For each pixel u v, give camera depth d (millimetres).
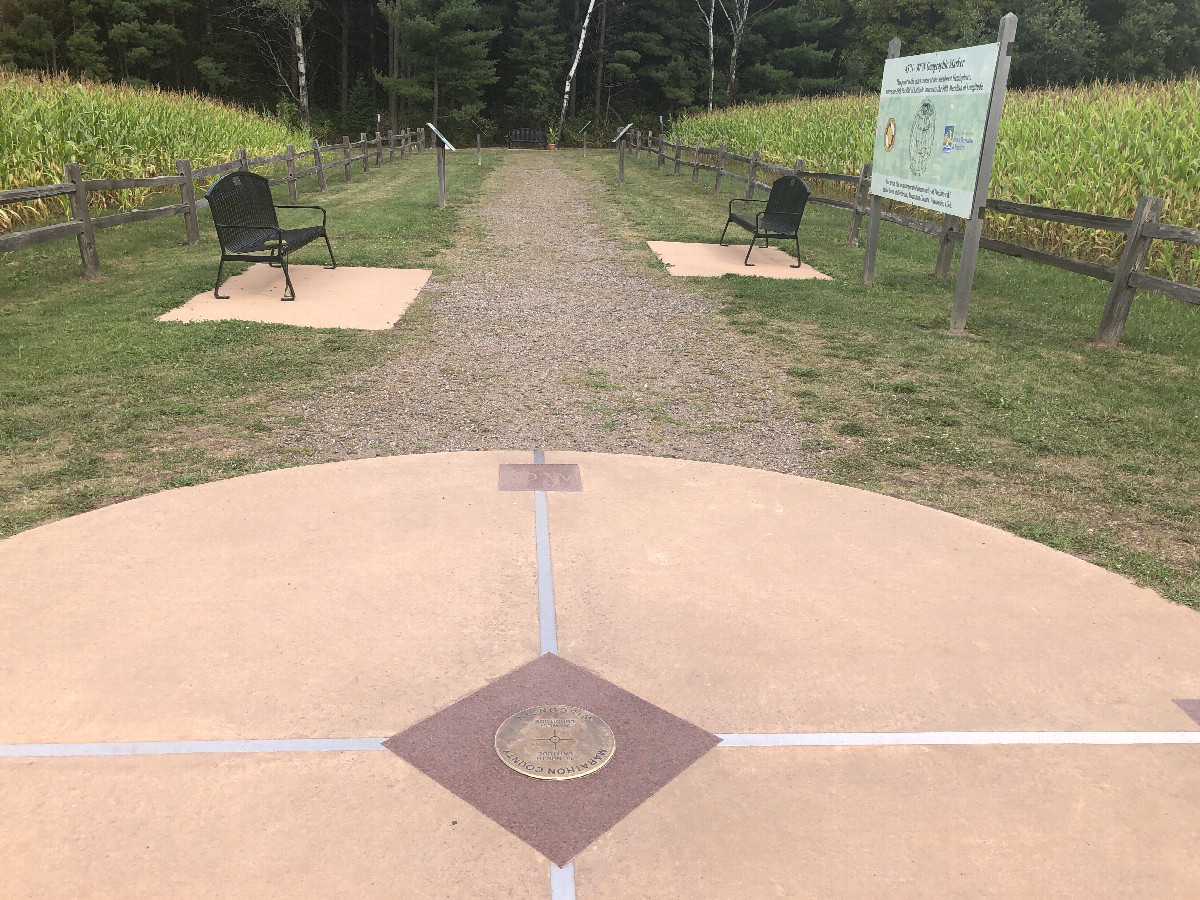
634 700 2270
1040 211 6996
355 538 3105
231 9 36500
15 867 1676
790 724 2195
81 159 10953
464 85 38219
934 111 6809
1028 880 1728
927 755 2098
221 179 6742
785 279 8594
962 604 2809
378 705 2211
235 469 3736
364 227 10977
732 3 42719
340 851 1745
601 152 32344
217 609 2617
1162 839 1854
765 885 1694
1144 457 4227
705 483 3727
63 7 32625
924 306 7559
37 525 3160
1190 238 5664
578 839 1799
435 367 5461
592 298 7648
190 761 1986
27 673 2281
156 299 6777
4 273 7574
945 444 4348
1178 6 41375
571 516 3350
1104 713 2283
